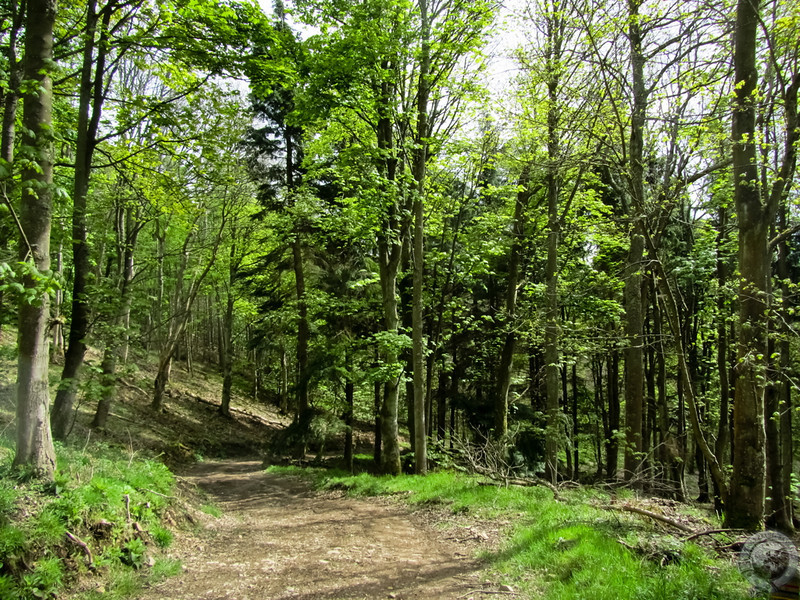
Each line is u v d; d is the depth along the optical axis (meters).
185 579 5.88
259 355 33.75
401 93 13.77
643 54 8.40
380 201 12.44
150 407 22.27
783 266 12.47
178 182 11.58
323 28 12.44
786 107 6.59
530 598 5.00
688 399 7.50
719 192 11.77
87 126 9.95
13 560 4.54
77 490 5.86
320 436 17.30
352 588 5.60
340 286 18.44
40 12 6.15
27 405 5.75
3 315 7.70
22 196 5.92
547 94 11.72
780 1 7.03
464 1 12.41
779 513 10.43
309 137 17.70
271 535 8.25
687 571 4.86
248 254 25.58
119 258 16.61
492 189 15.48
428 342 16.88
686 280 14.32
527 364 25.45
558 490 9.32
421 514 9.48
